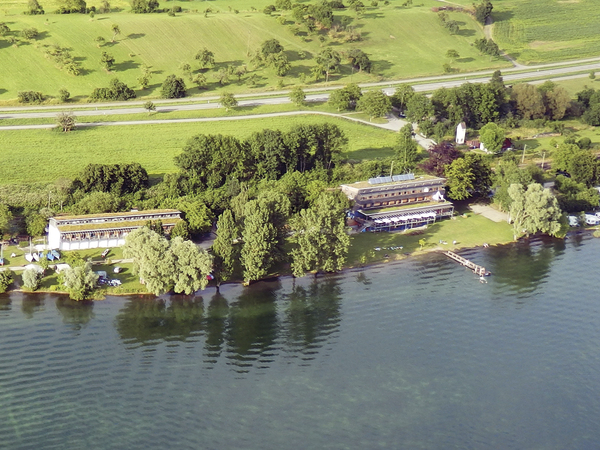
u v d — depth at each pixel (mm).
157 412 188375
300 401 194875
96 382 197750
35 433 179000
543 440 184375
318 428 185500
